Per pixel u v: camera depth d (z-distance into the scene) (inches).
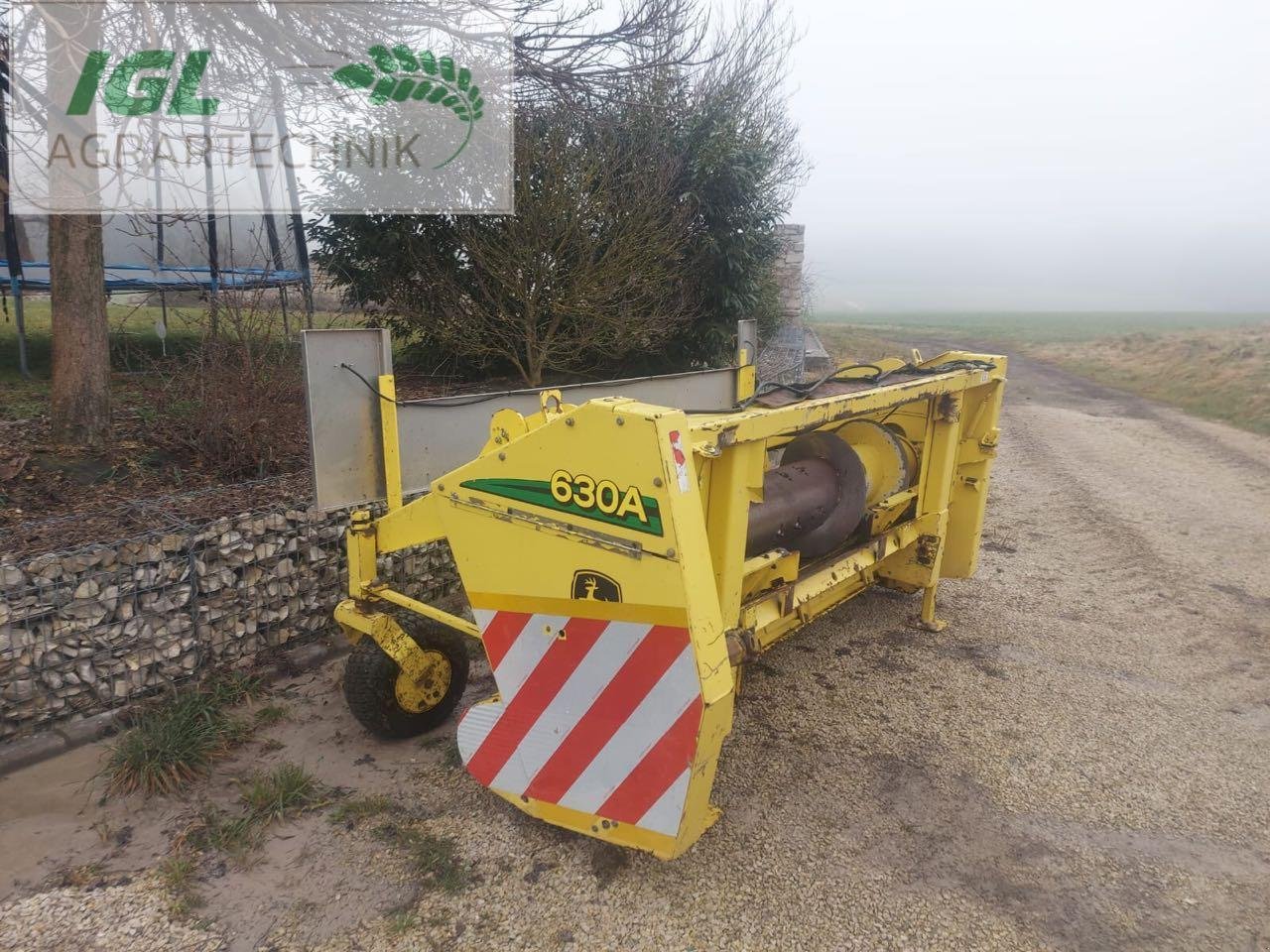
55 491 181.3
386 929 97.5
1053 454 411.8
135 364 294.2
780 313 573.6
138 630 145.1
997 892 107.4
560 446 95.5
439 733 141.1
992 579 227.6
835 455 149.6
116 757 125.3
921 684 164.2
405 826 115.6
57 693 136.4
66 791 122.5
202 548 153.3
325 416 122.5
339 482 125.4
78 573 139.3
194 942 95.1
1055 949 98.2
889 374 163.8
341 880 105.5
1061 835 119.3
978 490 191.3
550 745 105.3
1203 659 179.9
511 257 307.3
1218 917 104.2
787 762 135.6
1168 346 904.3
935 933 99.8
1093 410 584.4
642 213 313.3
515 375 369.4
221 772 128.3
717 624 91.9
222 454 211.2
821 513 142.6
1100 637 190.5
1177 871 112.5
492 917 99.7
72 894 101.7
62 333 200.2
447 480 109.1
